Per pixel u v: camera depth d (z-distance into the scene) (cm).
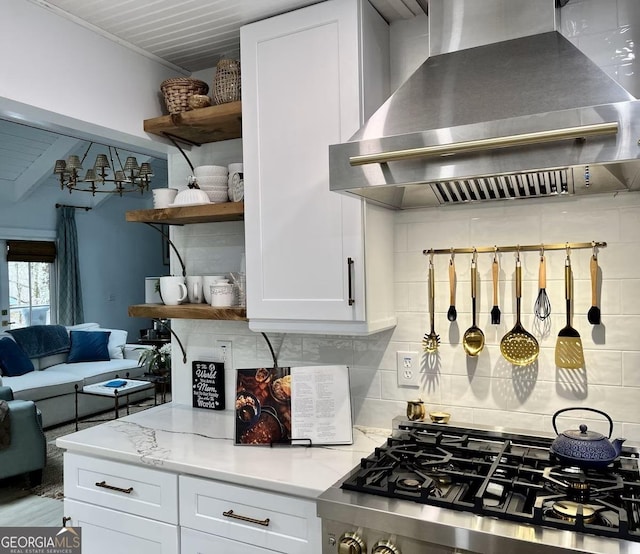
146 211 222
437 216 195
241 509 163
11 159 603
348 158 150
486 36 157
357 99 173
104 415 558
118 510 186
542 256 177
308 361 220
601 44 168
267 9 188
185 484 173
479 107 139
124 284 838
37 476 377
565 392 176
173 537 175
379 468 156
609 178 155
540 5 152
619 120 120
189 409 242
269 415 192
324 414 191
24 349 562
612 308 170
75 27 196
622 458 155
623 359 168
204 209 207
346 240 176
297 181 185
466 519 127
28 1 180
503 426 184
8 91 174
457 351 192
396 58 199
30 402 376
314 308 182
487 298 187
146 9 187
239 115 203
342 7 176
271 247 190
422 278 198
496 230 186
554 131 122
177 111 219
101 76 207
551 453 153
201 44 218
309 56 182
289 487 154
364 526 135
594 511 128
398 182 144
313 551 152
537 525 122
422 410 191
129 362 621
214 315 206
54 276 726
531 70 141
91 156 645
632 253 167
